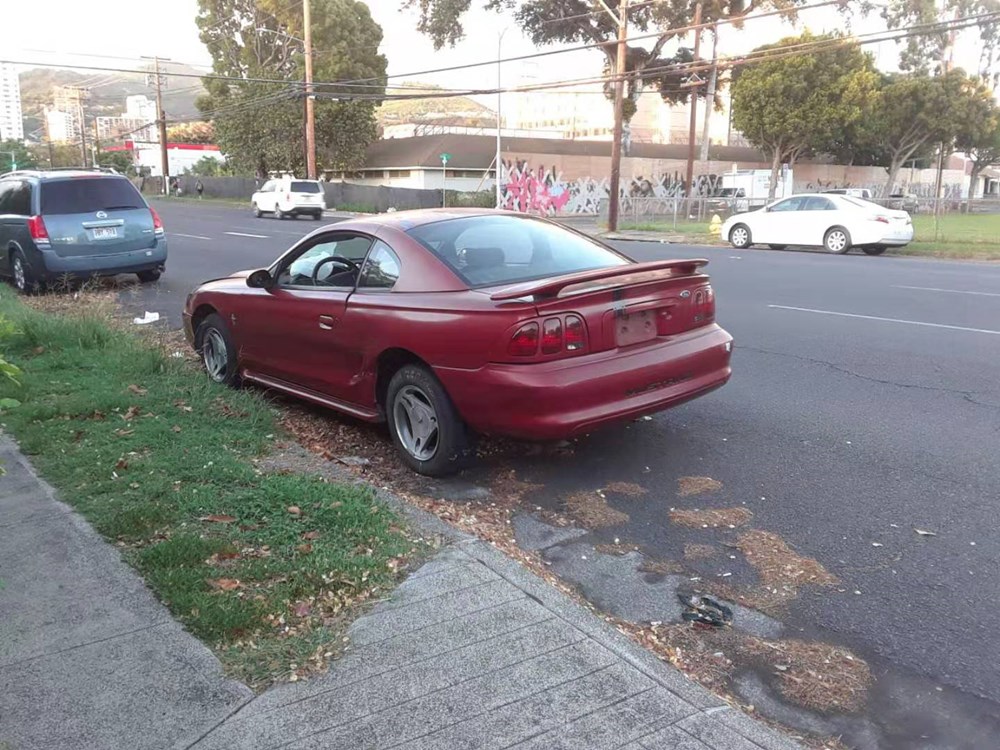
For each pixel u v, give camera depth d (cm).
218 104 5278
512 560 404
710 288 569
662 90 4659
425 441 534
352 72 4791
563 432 476
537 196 4559
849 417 660
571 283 475
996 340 943
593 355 488
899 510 486
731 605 387
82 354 805
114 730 284
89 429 581
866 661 343
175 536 412
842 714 311
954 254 2200
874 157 5741
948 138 5134
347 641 334
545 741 279
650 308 516
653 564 427
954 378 775
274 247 2147
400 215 603
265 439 586
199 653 326
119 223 1344
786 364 839
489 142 5081
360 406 584
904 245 2202
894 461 563
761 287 1408
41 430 575
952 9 5072
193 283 1481
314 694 303
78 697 300
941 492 510
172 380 721
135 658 322
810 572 415
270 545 409
